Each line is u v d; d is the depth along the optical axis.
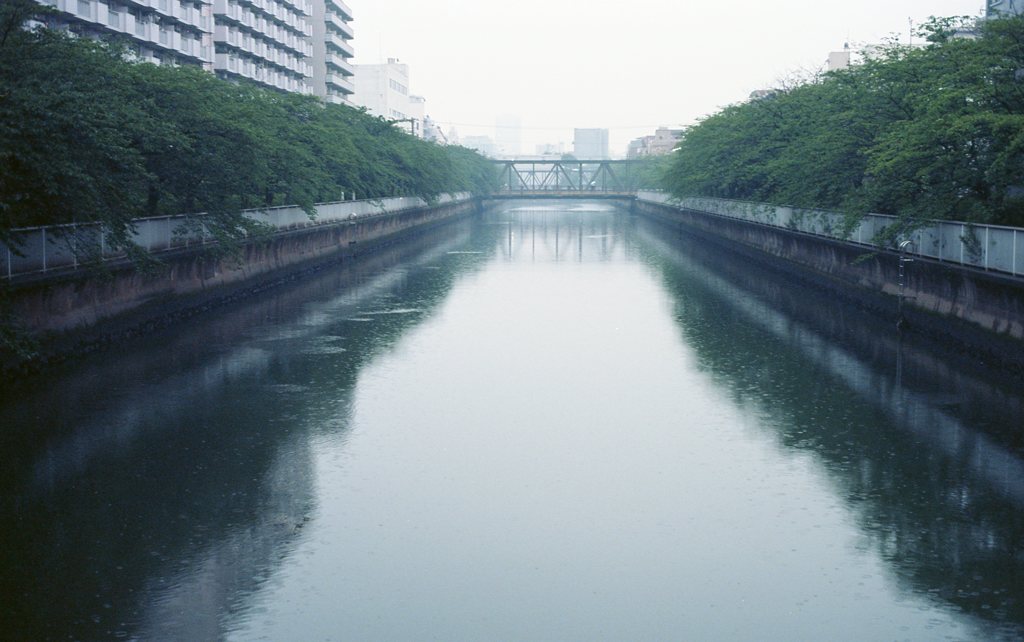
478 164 143.25
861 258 31.03
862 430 19.84
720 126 70.50
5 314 21.70
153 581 12.80
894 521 14.92
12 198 23.28
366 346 28.95
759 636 11.45
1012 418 20.62
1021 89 26.67
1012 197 29.22
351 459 17.98
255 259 42.47
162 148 31.64
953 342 28.05
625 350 28.66
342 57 132.62
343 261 57.38
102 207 24.12
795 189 46.47
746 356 27.66
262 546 13.96
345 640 11.32
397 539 14.26
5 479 16.75
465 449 18.61
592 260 58.97
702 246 71.69
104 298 28.62
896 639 11.34
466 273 50.78
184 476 16.92
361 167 65.81
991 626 11.60
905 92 34.16
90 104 23.88
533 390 23.47
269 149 38.84
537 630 11.59
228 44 87.31
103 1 63.25
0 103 22.36
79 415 20.75
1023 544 14.01
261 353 27.69
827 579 12.92
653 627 11.66
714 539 14.27
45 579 12.85
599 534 14.48
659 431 19.92
